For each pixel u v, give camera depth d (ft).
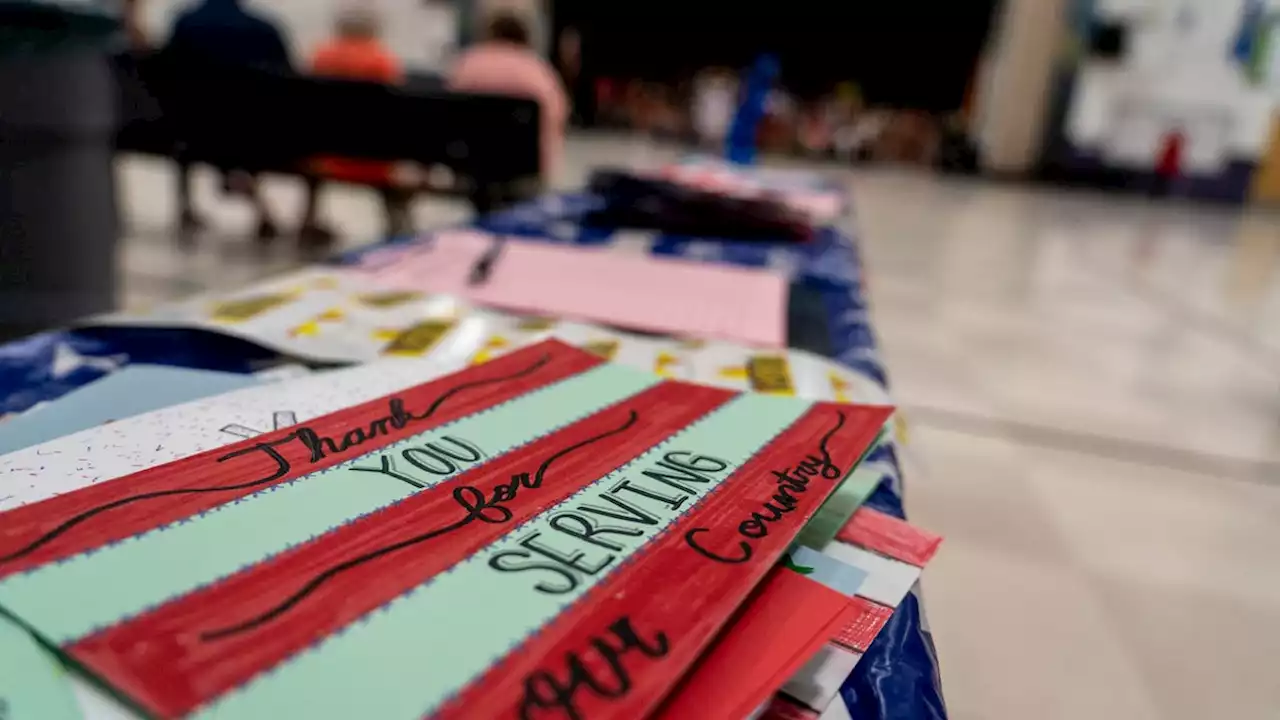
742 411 1.40
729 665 0.87
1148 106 19.85
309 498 1.04
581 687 0.75
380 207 11.76
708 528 1.03
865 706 0.89
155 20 16.88
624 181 3.56
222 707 0.70
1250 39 18.88
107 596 0.83
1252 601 2.92
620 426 1.32
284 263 8.73
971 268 9.30
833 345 2.09
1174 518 3.51
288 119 8.35
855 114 22.33
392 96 8.02
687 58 23.21
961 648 2.59
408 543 0.96
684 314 2.26
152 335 1.80
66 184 4.23
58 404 1.40
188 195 9.70
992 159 21.02
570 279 2.52
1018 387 5.21
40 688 0.74
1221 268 10.49
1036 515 3.48
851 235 3.58
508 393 1.44
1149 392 5.23
